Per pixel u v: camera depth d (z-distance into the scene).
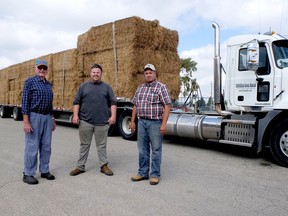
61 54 12.63
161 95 4.96
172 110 9.88
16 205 3.97
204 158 7.11
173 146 8.81
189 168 6.05
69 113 12.70
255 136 6.89
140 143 5.14
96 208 3.89
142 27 9.58
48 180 5.11
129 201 4.14
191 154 7.59
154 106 4.98
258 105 6.93
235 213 3.78
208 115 8.38
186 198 4.28
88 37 11.05
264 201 4.21
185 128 8.47
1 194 4.38
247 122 6.93
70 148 8.04
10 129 12.52
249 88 7.09
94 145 8.52
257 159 7.12
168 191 4.58
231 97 7.43
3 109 19.53
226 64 7.55
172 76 10.57
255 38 6.99
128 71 9.44
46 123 5.14
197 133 8.17
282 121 6.41
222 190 4.67
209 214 3.73
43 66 5.07
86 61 11.34
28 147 4.96
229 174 5.65
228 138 7.43
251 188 4.80
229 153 7.84
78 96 5.49
